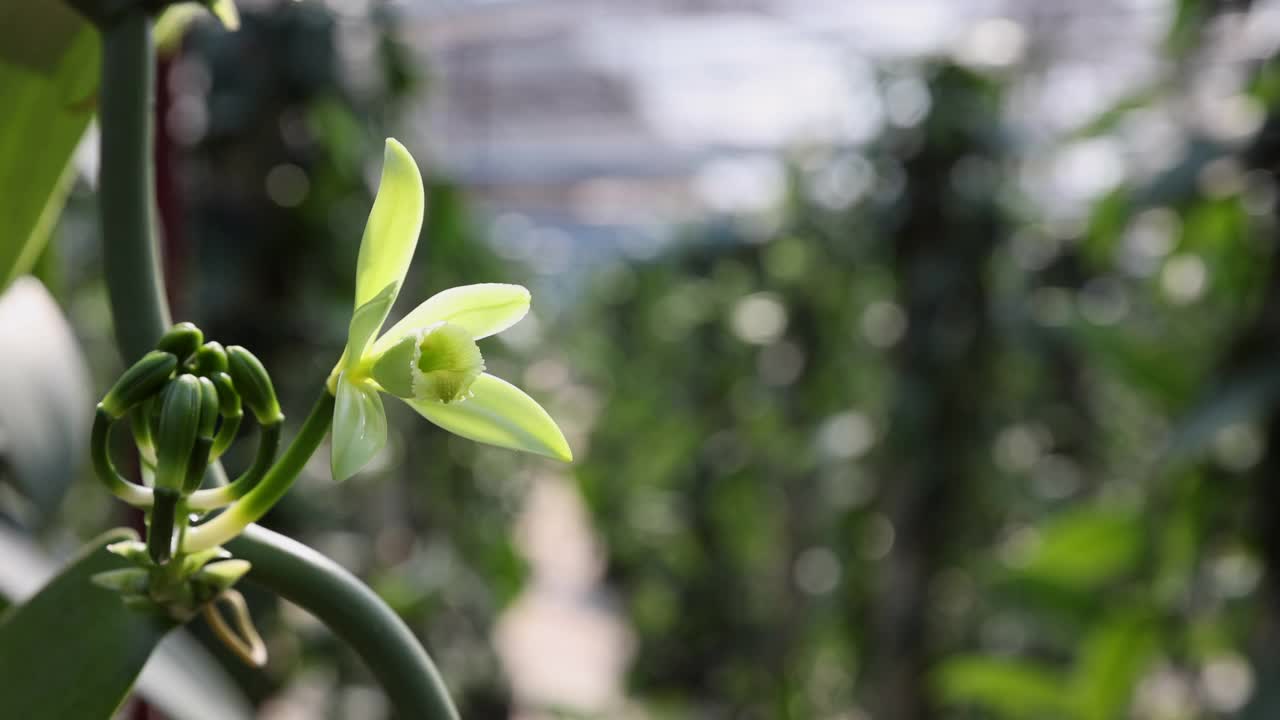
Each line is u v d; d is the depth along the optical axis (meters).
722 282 5.26
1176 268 2.43
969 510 3.73
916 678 3.73
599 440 5.96
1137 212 2.11
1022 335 3.64
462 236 3.30
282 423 0.50
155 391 0.49
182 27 0.65
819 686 4.70
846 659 4.40
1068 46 4.41
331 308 2.57
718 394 5.27
